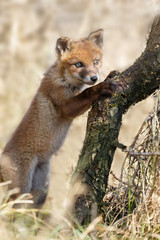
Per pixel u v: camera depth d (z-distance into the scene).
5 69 21.31
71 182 9.76
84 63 11.49
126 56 19.48
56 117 11.80
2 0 25.95
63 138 12.30
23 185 11.88
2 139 16.17
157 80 9.64
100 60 12.16
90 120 9.83
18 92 18.98
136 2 23.42
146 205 9.11
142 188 9.72
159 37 9.66
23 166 11.91
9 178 11.72
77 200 9.48
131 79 9.62
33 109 11.98
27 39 23.41
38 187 12.29
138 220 9.24
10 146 12.12
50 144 12.09
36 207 12.18
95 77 11.29
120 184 10.20
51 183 12.97
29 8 25.48
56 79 11.62
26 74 19.69
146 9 22.25
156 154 8.95
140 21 22.16
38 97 11.94
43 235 9.23
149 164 9.78
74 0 25.25
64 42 11.77
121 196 10.26
